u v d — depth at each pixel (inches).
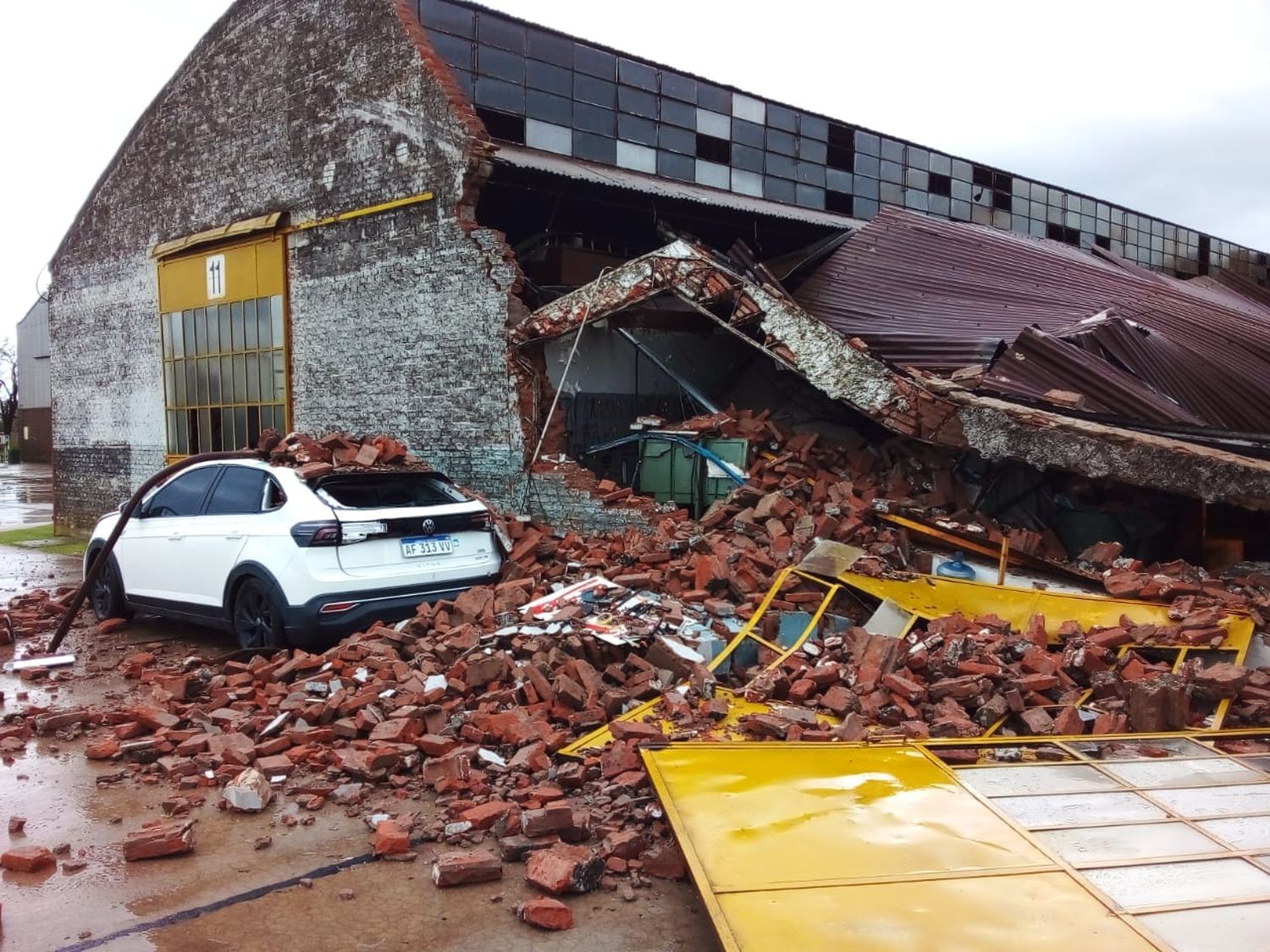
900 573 275.3
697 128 708.7
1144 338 420.5
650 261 377.1
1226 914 124.4
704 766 175.5
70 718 237.0
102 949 136.8
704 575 286.5
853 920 122.9
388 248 442.9
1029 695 213.2
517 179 467.2
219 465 330.0
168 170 571.5
